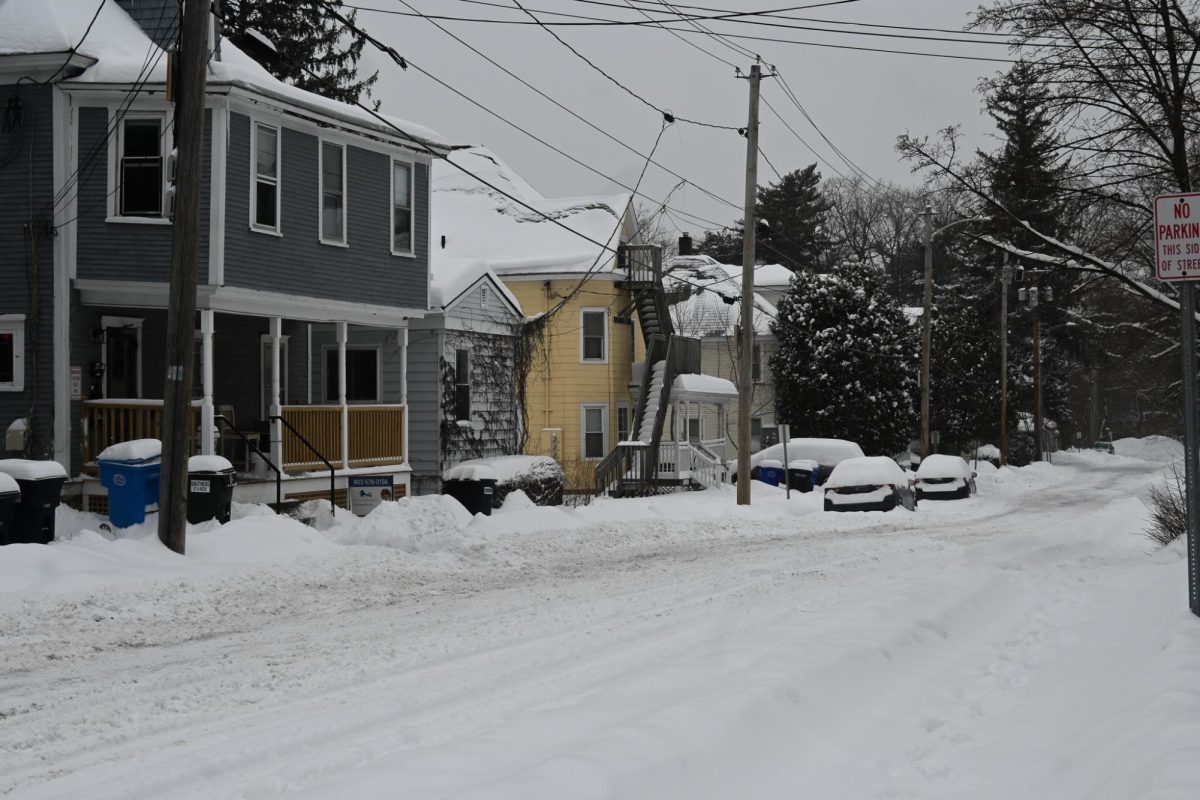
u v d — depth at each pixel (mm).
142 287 22078
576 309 44375
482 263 33156
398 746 7469
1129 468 70250
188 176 16531
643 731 6336
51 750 7512
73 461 22109
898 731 7688
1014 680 9453
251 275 23062
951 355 67250
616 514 27969
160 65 22000
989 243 23781
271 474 24281
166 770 6953
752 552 21109
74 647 11234
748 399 32281
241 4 49125
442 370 31234
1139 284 22688
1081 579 16516
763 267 70125
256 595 14695
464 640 11703
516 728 6758
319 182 25156
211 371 22391
